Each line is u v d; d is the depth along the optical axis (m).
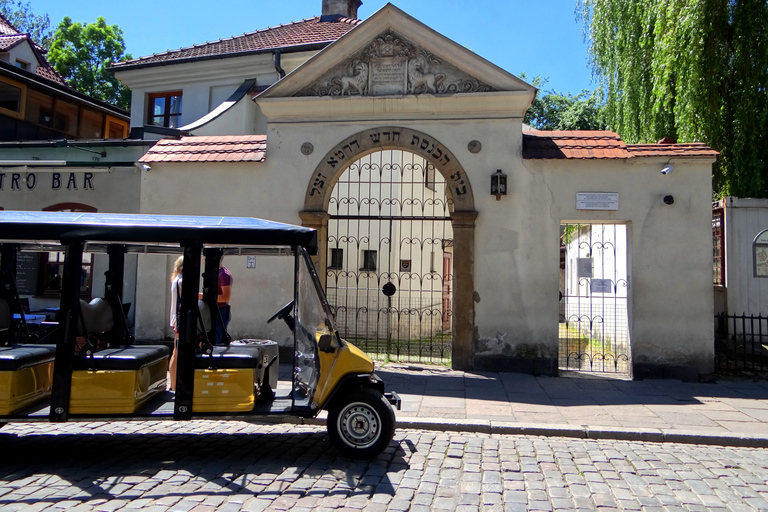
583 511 4.42
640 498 4.70
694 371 9.49
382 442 5.52
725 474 5.38
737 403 8.01
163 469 5.24
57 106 16.88
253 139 11.52
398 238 15.86
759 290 11.13
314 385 5.57
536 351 9.85
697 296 9.57
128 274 12.22
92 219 5.65
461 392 8.51
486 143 10.15
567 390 8.73
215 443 6.12
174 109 17.92
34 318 10.47
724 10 12.11
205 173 10.98
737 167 12.27
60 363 5.25
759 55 12.00
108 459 5.52
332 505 4.44
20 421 5.20
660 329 9.62
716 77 12.22
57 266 13.45
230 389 5.45
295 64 16.47
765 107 12.09
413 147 10.35
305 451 5.86
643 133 14.32
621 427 6.79
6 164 12.41
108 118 18.88
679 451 6.18
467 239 10.08
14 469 5.20
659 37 12.93
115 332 6.45
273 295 10.70
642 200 9.76
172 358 6.46
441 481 5.04
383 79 10.45
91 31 30.17
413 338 15.38
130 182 12.51
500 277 10.01
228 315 8.00
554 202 9.93
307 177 10.68
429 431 6.88
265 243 5.52
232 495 4.61
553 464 5.61
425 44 10.26
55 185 12.78
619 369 10.59
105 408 5.28
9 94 15.39
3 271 6.23
